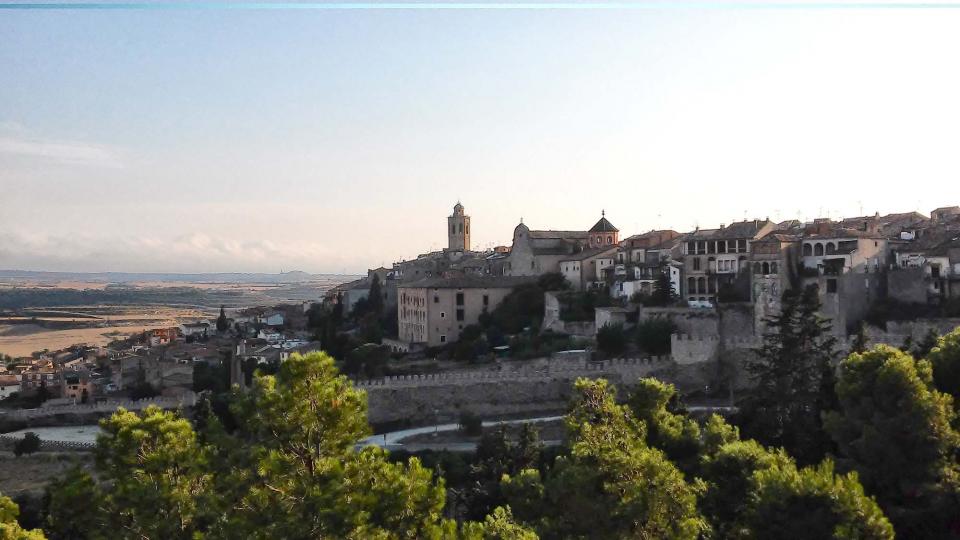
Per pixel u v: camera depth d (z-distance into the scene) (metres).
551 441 114.31
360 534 44.50
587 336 160.75
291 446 50.22
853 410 68.06
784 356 99.75
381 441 120.06
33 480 125.88
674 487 56.53
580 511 57.78
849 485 50.91
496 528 55.59
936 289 132.88
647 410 83.06
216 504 51.84
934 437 61.69
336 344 190.75
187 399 173.00
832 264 137.62
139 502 54.66
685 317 140.25
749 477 61.00
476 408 133.25
